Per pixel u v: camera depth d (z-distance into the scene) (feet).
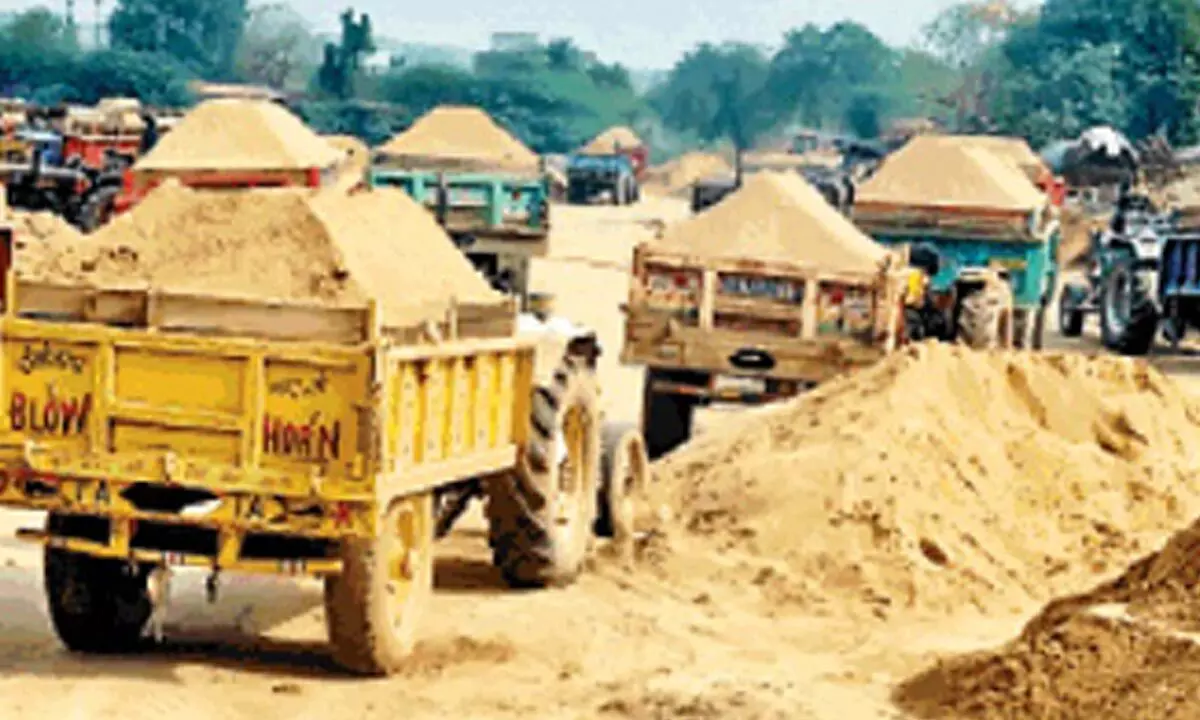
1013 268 122.21
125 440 51.93
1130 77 458.09
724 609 63.31
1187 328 146.10
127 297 52.16
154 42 621.31
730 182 293.43
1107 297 149.59
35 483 52.21
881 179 123.95
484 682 53.21
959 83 557.74
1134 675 48.85
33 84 528.22
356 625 52.26
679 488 73.46
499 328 58.70
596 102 607.37
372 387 50.49
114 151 193.57
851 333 87.15
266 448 51.13
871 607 63.98
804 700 51.75
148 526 53.52
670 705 50.67
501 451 59.36
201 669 53.31
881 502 69.00
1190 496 74.84
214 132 132.16
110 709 49.16
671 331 88.17
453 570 66.28
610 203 352.28
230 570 52.75
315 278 53.42
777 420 78.07
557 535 63.82
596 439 66.33
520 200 138.82
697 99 632.79
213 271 53.52
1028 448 74.59
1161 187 218.79
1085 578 67.92
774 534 68.18
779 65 636.07
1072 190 272.92
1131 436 78.33
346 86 548.72
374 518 50.62
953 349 79.36
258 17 655.76
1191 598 51.83
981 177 123.13
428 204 137.39
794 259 87.35
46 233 88.58
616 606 62.54
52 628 57.41
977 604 65.05
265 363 51.03
